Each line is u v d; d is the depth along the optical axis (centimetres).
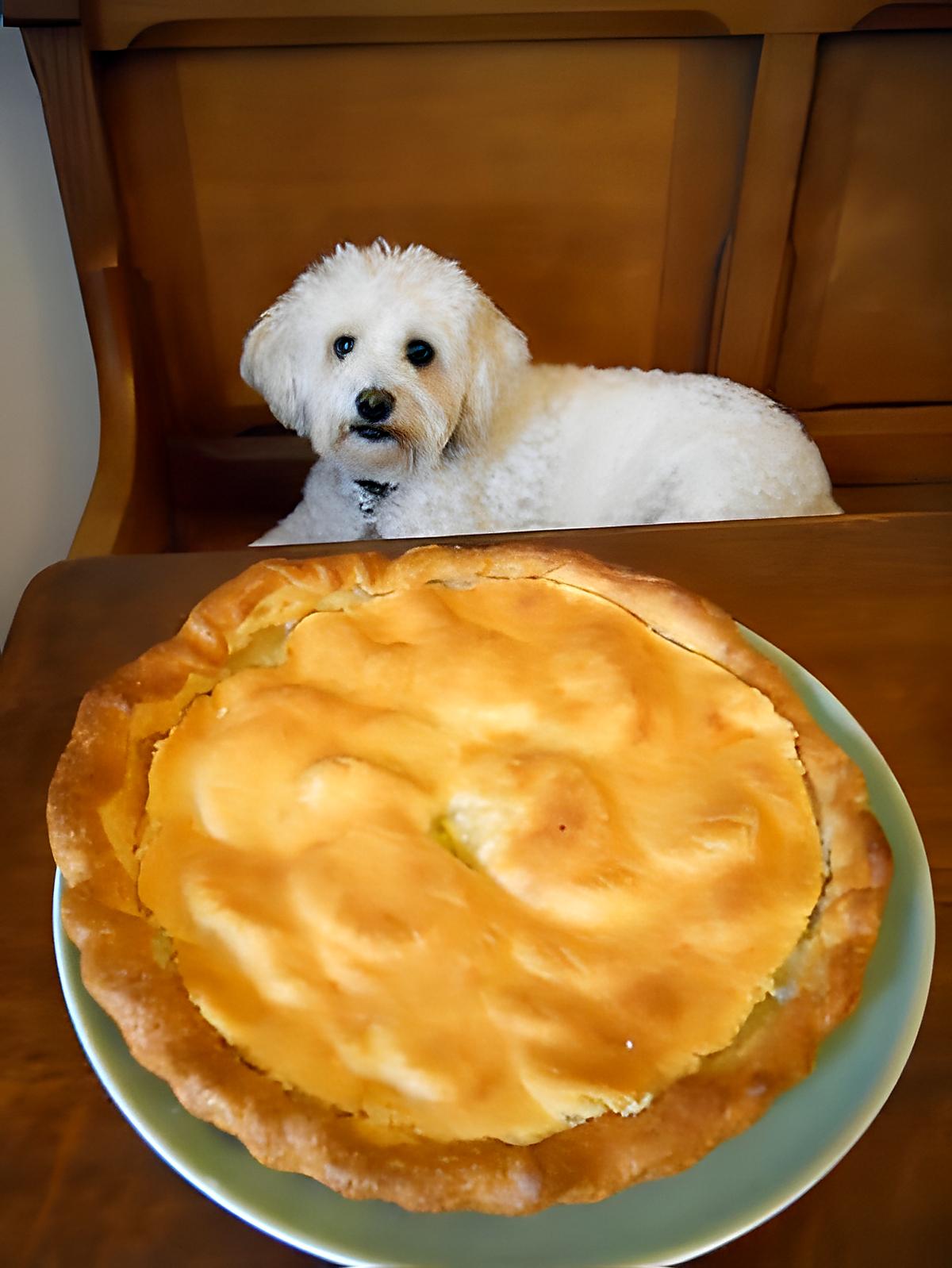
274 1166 46
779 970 54
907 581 83
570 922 55
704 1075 50
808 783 63
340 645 69
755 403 142
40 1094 52
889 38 129
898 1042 51
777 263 143
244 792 59
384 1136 47
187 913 54
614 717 64
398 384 119
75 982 52
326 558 75
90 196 123
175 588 81
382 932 52
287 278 139
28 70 128
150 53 119
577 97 129
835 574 84
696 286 147
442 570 75
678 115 132
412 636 70
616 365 156
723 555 85
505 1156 46
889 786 64
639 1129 47
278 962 52
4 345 148
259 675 67
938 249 148
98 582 81
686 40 126
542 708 65
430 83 126
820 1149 48
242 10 115
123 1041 50
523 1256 44
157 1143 47
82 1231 47
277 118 126
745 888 56
